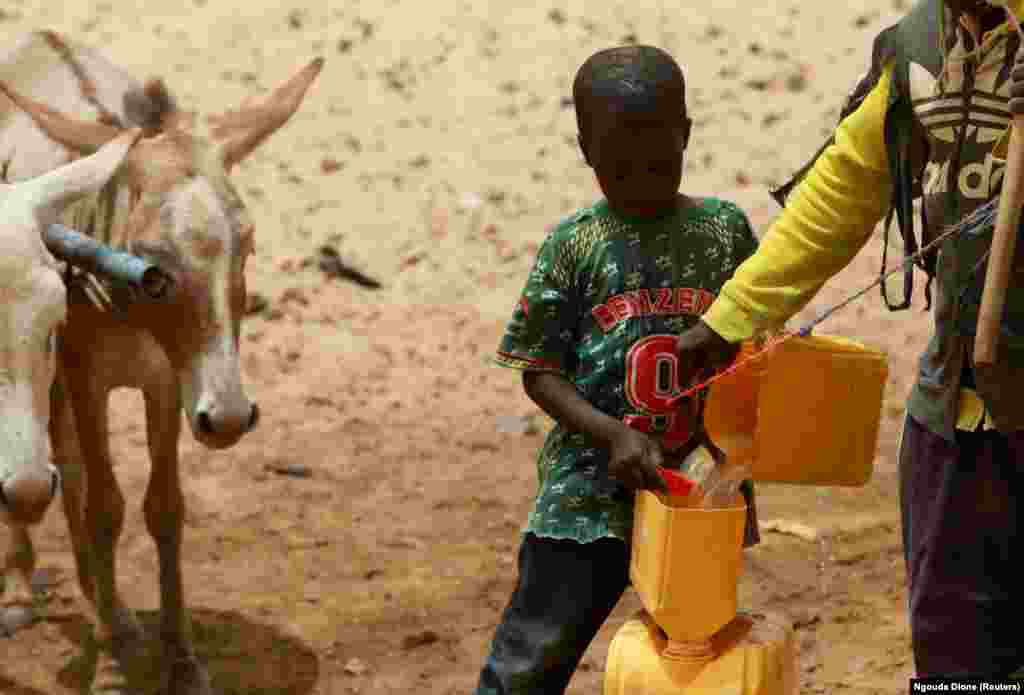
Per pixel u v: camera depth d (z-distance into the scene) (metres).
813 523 11.13
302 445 12.88
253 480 12.23
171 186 8.43
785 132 18.20
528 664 6.23
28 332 7.85
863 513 11.32
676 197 6.31
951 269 5.57
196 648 9.69
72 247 8.06
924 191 5.68
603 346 6.19
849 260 5.92
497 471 12.43
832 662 9.20
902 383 13.56
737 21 20.58
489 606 10.17
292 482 12.19
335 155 18.20
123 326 8.98
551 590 6.24
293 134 18.61
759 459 6.03
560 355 6.25
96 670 9.37
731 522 5.48
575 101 6.06
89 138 8.88
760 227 16.09
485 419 13.45
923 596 5.84
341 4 21.33
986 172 5.45
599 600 6.25
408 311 15.52
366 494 12.01
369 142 18.44
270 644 9.73
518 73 19.67
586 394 6.23
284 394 13.84
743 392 6.04
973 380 5.63
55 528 11.71
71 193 8.26
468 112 18.98
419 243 16.66
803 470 6.06
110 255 7.97
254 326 15.12
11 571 10.27
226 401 8.30
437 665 9.43
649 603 5.60
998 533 5.67
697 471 6.08
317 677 9.32
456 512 11.68
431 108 19.06
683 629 5.59
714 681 5.65
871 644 9.39
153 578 10.77
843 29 20.28
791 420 6.00
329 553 11.01
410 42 20.38
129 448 12.91
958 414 5.67
